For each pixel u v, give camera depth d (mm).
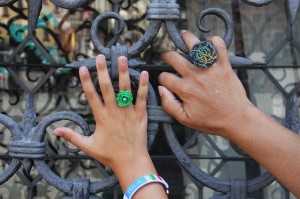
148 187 575
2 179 642
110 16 630
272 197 951
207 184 639
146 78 597
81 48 1006
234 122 585
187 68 606
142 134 603
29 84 983
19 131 637
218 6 991
